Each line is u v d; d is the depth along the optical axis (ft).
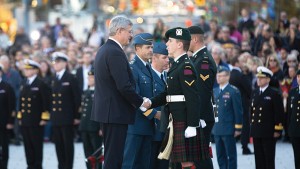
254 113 121.19
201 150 97.71
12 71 181.78
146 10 265.95
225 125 126.82
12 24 314.14
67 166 136.46
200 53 106.73
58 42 240.73
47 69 177.58
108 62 96.53
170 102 97.86
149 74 111.86
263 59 169.27
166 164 115.03
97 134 133.59
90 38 241.14
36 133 138.31
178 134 97.09
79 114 137.49
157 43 113.19
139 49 111.96
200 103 102.99
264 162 121.49
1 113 139.54
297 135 118.42
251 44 192.65
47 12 312.91
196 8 255.29
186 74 96.78
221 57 151.94
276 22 245.65
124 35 98.07
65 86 136.56
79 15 297.94
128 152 108.47
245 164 141.49
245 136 153.89
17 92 181.37
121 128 97.40
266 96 120.26
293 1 254.88
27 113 138.00
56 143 137.59
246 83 153.69
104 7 296.10
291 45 179.11
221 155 128.16
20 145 184.24
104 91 97.35
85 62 175.32
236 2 253.24
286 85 158.10
